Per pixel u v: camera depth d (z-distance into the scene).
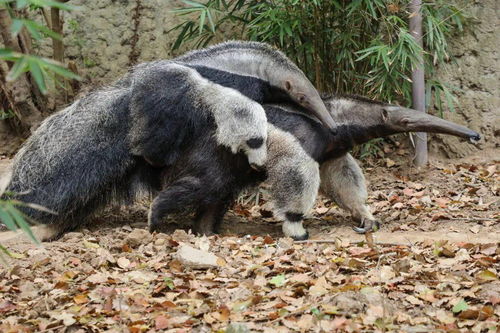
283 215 9.44
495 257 7.76
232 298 6.88
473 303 6.58
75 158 9.66
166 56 14.20
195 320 6.41
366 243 8.69
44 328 6.45
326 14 12.32
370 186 12.28
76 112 9.85
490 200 11.32
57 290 7.34
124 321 6.51
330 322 6.13
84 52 14.26
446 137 13.88
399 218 10.38
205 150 9.44
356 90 12.85
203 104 9.26
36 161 9.77
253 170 9.66
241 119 9.12
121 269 8.01
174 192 9.52
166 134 9.36
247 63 9.45
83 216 9.86
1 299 7.23
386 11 12.40
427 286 7.00
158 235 9.20
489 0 13.85
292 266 7.71
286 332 6.04
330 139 9.66
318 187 9.53
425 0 13.18
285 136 9.38
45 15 13.27
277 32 12.06
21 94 14.03
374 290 6.76
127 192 9.92
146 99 9.30
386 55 11.25
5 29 12.64
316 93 9.51
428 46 13.49
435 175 12.81
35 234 9.60
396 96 13.58
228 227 10.53
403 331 5.97
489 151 13.94
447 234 9.38
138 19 14.20
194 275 7.70
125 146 9.67
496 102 13.99
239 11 13.74
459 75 13.97
